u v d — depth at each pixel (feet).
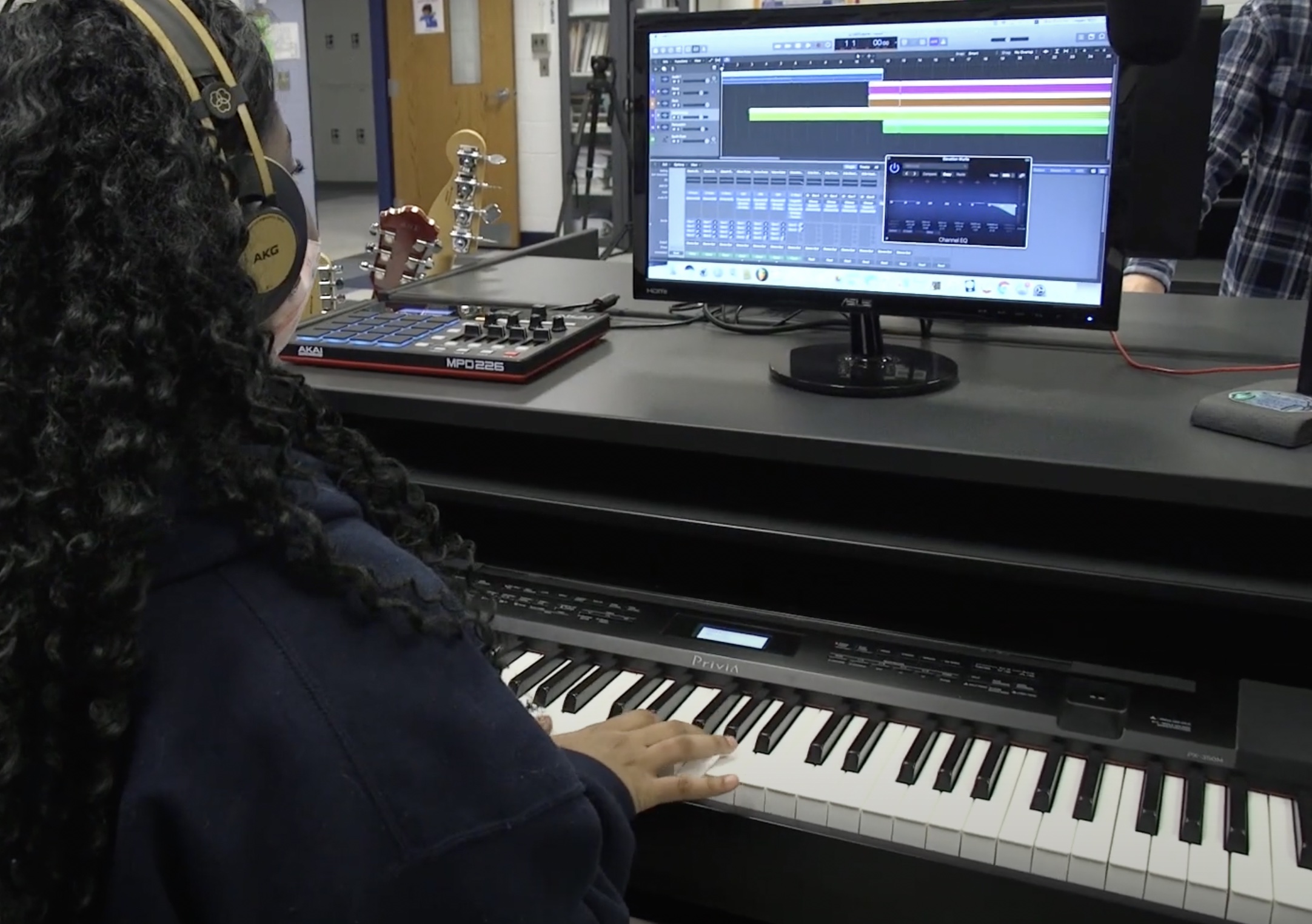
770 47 3.82
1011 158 3.58
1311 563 3.06
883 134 3.72
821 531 3.33
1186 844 2.82
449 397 3.66
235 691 1.72
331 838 1.71
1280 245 7.17
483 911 1.80
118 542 1.67
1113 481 2.93
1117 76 3.39
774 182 3.92
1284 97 6.84
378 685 1.79
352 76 34.68
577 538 4.27
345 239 25.50
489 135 25.04
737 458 3.95
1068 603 3.72
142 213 1.71
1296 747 3.01
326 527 1.90
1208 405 3.27
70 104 1.69
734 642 3.62
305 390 2.12
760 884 3.13
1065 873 2.81
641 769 2.93
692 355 4.32
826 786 3.07
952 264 3.73
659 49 3.97
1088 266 3.57
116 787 1.72
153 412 1.72
